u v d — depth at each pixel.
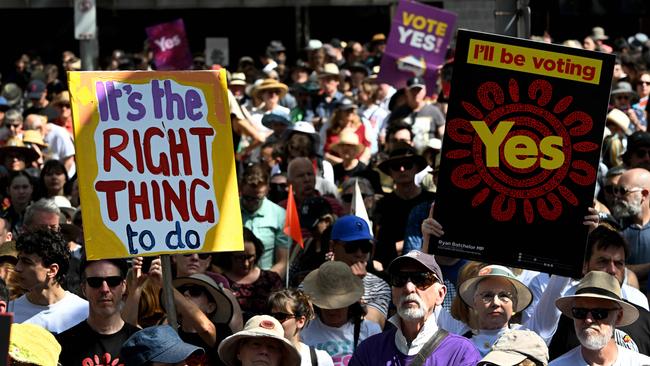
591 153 7.65
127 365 6.59
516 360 6.66
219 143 7.81
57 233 8.34
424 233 7.72
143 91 7.76
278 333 7.30
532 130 7.65
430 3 25.52
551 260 7.66
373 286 9.66
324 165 14.01
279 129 15.80
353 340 8.69
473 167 7.67
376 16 28.20
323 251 10.77
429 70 17.72
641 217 10.52
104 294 7.73
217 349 7.86
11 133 15.38
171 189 7.73
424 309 7.32
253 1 24.25
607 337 7.44
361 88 18.83
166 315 8.17
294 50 28.75
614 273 8.55
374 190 13.55
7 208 12.71
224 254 9.68
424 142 15.21
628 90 16.38
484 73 7.64
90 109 7.67
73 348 7.76
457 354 7.31
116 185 7.66
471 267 8.14
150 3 24.62
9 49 28.42
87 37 18.72
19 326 6.33
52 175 12.75
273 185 12.77
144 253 7.65
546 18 26.97
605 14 25.78
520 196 7.66
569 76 7.63
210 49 26.41
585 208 7.65
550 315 8.05
